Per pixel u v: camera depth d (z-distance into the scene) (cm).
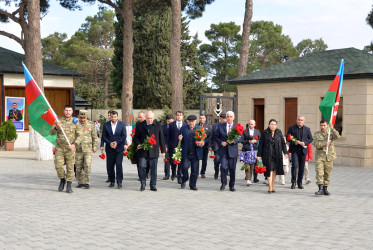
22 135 2491
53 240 630
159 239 639
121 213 823
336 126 1809
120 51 4950
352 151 1733
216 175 1337
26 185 1162
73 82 2617
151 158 1088
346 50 2050
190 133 1123
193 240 634
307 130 1157
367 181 1291
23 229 695
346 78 1733
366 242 627
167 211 842
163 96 4638
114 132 1132
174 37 2320
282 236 659
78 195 1020
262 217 795
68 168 1049
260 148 1071
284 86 1986
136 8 3064
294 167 1148
